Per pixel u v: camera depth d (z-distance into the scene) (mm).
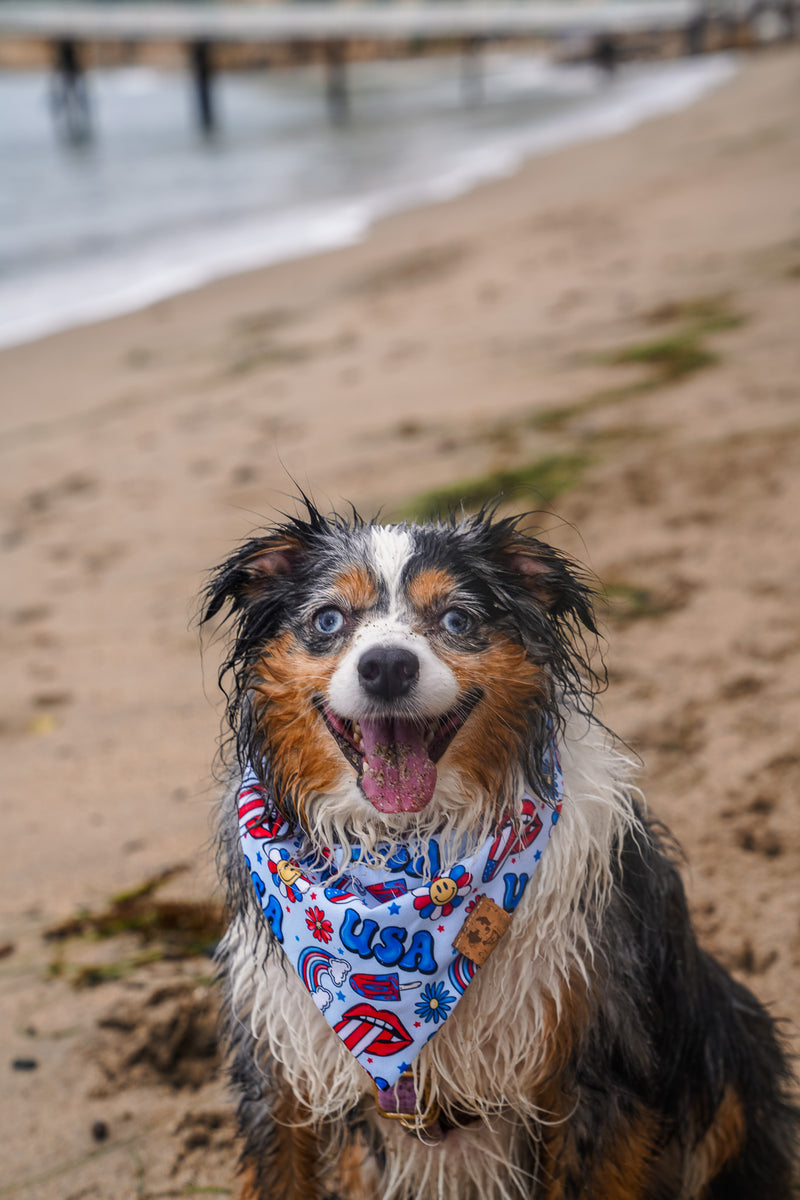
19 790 5133
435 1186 3107
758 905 4020
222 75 56125
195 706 5695
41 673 6137
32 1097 3561
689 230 13266
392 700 2633
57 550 7613
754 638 5379
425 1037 2699
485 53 63500
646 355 9062
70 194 22156
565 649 2990
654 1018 2939
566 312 10773
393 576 2820
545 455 7465
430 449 7996
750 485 6660
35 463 9219
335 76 40281
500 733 2803
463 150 25797
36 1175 3307
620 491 6797
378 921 2713
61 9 40969
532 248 13914
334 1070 2844
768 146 18391
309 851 2885
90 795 5059
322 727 2787
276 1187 2998
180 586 6934
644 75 45188
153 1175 3316
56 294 14758
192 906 4297
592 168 20141
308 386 10070
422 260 14492
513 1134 3016
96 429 9883
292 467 8188
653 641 5449
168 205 20812
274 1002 2855
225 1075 3615
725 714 4930
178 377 11102
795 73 31578
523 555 2895
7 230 18656
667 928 3021
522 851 2727
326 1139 3098
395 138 29719
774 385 8016
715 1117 3178
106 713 5711
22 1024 3826
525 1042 2754
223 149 29219
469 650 2779
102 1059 3693
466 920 2699
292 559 2990
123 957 4117
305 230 17812
